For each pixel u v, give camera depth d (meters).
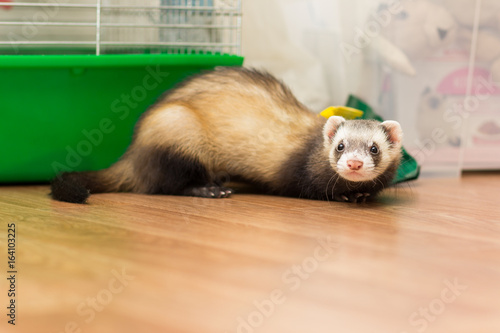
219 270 1.42
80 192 2.40
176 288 1.29
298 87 3.50
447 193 2.88
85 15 3.22
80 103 2.90
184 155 2.62
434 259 1.59
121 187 2.73
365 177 2.38
